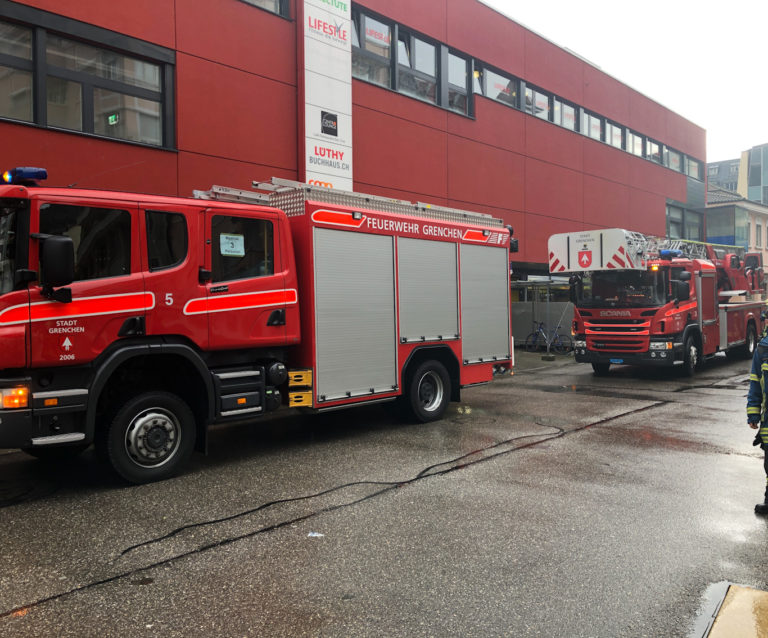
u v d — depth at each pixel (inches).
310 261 273.3
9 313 192.1
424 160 593.9
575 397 428.5
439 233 338.3
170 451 229.3
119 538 171.9
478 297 364.8
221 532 175.8
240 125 440.8
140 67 395.9
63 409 201.5
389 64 567.5
